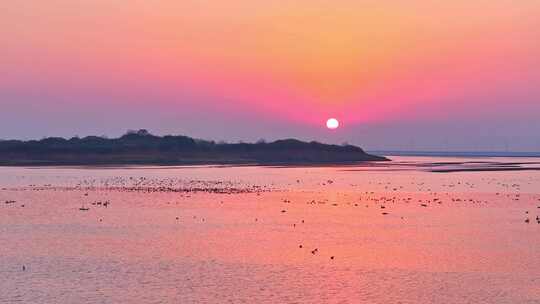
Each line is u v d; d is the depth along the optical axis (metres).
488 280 44.22
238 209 84.25
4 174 162.88
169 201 93.44
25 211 79.06
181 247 55.47
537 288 42.12
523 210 84.75
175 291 40.66
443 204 92.25
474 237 61.69
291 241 59.06
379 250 54.84
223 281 43.34
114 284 42.12
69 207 83.88
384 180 149.25
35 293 39.69
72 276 44.09
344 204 91.88
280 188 121.31
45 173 170.25
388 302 38.81
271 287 41.97
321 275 45.38
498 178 158.62
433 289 41.81
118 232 63.28
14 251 52.41
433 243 58.38
